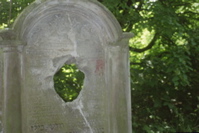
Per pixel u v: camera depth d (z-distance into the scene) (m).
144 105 7.96
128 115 4.91
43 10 4.51
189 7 7.71
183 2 7.64
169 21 6.52
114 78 4.88
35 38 4.68
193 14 7.86
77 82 6.91
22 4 6.51
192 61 7.89
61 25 4.81
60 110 4.84
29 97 4.64
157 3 6.78
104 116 5.02
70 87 6.75
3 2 6.52
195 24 7.79
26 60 4.62
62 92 6.71
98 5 4.61
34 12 4.44
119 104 4.86
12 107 4.39
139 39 8.79
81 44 4.92
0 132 4.46
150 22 6.73
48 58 4.77
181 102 8.26
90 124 4.97
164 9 6.72
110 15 4.69
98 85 5.02
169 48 7.58
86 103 4.98
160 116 8.00
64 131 4.84
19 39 4.38
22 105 4.50
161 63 7.16
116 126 4.88
